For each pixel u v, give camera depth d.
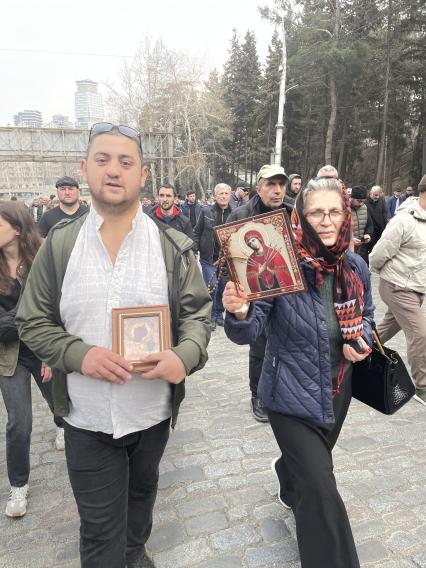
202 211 6.67
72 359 1.61
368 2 27.73
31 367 2.67
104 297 1.68
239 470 3.05
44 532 2.54
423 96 31.86
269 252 1.80
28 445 2.68
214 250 6.72
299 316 1.92
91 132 1.68
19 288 2.56
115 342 1.61
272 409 2.02
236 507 2.67
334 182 1.96
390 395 2.22
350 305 1.98
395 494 2.74
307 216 1.95
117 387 1.71
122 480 1.81
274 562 2.26
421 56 29.64
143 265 1.72
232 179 53.44
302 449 1.90
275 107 41.97
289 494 2.48
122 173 1.62
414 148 35.50
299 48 28.06
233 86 50.94
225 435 3.53
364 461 3.11
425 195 3.88
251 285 1.85
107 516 1.78
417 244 3.86
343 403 2.14
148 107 36.22
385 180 39.44
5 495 2.87
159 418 1.83
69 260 1.70
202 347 1.74
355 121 33.41
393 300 4.05
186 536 2.44
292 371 1.96
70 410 1.78
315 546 1.76
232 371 4.96
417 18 27.80
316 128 37.69
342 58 25.72
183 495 2.80
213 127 42.34
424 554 2.28
